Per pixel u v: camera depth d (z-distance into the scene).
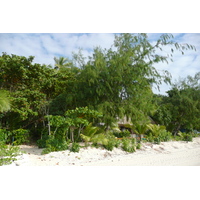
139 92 13.15
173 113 22.64
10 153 7.05
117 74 12.35
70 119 9.97
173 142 16.23
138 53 12.99
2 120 12.10
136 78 12.61
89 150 10.09
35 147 11.27
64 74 12.83
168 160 9.59
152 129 17.14
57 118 9.77
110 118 12.74
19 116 11.52
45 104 12.55
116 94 13.19
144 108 13.19
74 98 13.22
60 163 7.70
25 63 10.86
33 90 11.91
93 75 12.03
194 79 23.59
